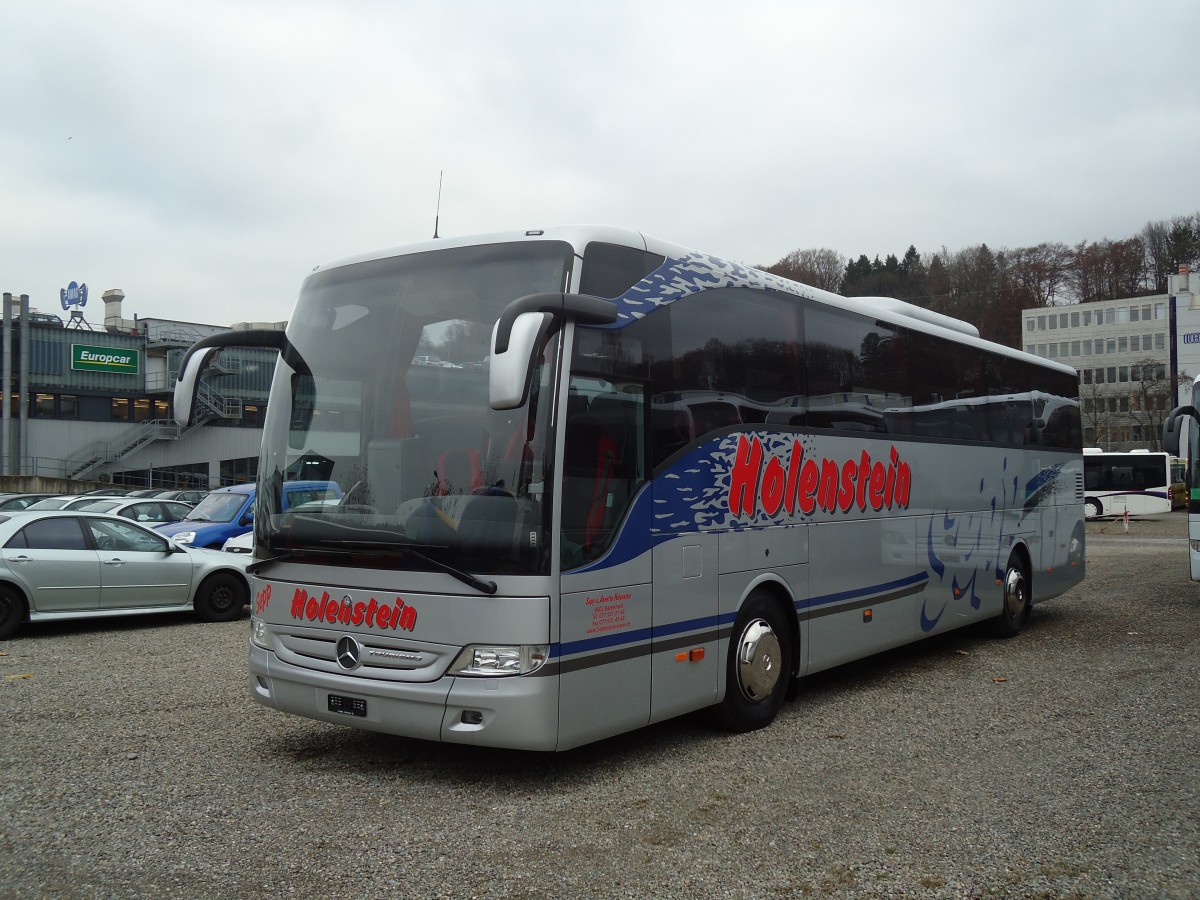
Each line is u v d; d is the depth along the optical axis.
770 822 5.02
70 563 11.80
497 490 5.31
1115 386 77.38
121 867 4.42
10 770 5.95
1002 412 11.17
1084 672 9.05
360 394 5.93
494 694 5.16
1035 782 5.68
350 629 5.67
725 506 6.64
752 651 6.84
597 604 5.52
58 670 9.27
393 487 5.64
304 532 5.93
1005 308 90.31
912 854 4.57
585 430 5.52
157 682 8.64
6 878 4.30
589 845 4.70
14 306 50.28
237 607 13.22
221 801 5.36
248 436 52.12
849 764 6.10
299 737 6.75
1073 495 13.17
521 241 5.82
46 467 48.06
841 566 7.95
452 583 5.32
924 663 9.77
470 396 5.54
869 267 95.81
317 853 4.59
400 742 6.65
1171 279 65.94
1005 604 11.01
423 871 4.37
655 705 5.94
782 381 7.38
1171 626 11.74
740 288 7.00
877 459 8.56
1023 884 4.22
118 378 50.59
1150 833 4.83
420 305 5.93
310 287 6.51
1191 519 13.13
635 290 6.05
